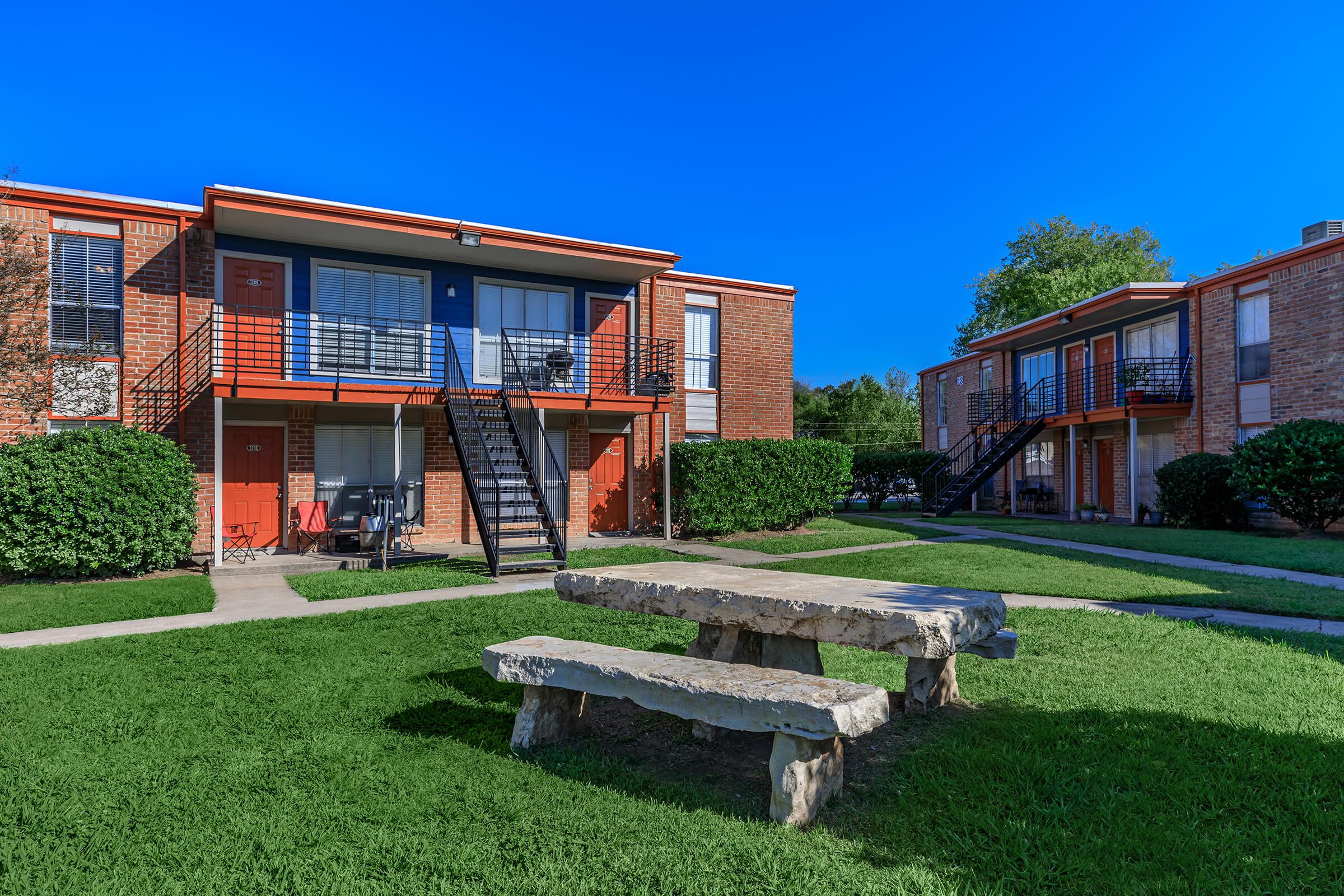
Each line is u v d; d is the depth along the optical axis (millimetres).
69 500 10094
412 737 4250
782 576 5121
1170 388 18641
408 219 13164
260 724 4441
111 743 4145
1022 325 22625
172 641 6527
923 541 14859
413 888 2736
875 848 3012
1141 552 12609
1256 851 2943
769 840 3072
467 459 11992
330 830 3166
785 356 19188
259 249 13422
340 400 12359
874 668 5652
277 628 7027
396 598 8852
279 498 13680
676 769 3885
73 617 7645
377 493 14375
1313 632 6676
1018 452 23109
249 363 13242
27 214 11812
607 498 16797
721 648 4566
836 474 17469
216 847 3031
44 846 3047
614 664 3789
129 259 12453
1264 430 16297
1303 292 15492
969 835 3100
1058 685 5051
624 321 17062
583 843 3061
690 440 17891
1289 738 4020
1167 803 3334
